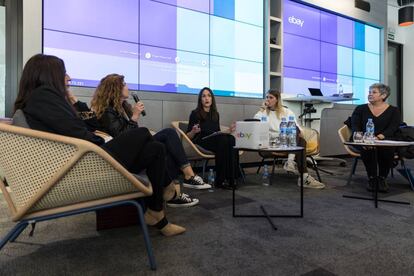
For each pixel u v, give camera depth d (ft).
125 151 4.53
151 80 11.74
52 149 3.45
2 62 9.74
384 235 5.60
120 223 6.00
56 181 3.47
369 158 9.39
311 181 9.82
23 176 3.51
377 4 19.89
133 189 4.16
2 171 3.64
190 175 7.81
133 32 11.30
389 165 9.33
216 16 13.33
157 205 5.23
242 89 14.20
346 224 6.21
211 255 4.71
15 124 3.75
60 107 3.78
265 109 10.91
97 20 10.59
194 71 12.76
